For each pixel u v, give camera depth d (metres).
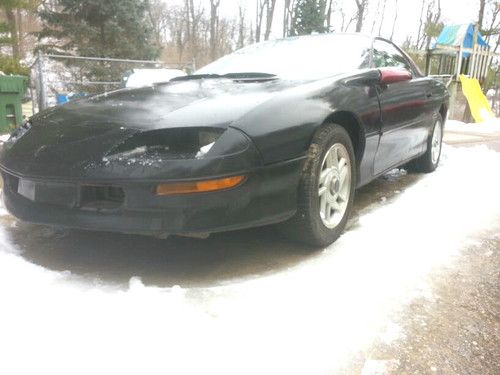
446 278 2.28
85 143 2.17
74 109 2.56
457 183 4.18
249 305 1.96
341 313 1.92
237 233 2.81
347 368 1.59
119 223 2.07
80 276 2.22
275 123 2.21
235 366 1.58
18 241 2.68
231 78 2.98
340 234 2.72
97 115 2.36
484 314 1.98
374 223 3.01
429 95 4.08
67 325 1.77
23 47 17.95
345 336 1.77
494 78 15.50
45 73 9.93
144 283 2.16
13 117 6.65
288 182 2.27
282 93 2.38
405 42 34.31
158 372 1.53
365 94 2.89
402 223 3.02
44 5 16.80
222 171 2.01
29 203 2.30
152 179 1.99
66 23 16.44
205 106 2.25
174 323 1.80
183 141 2.07
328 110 2.49
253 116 2.16
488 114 12.95
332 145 2.55
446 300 2.07
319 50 3.42
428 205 3.45
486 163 5.17
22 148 2.36
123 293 2.02
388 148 3.29
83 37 16.83
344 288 2.13
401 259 2.46
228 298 2.02
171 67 14.66
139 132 2.11
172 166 1.99
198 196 2.01
